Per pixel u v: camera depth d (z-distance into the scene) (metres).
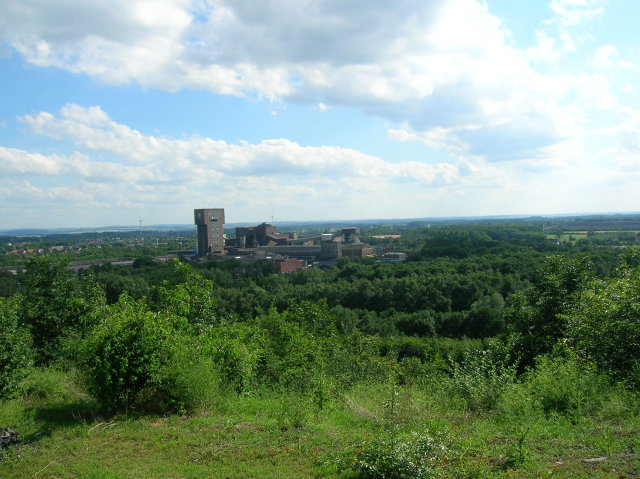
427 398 8.17
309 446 6.04
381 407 7.68
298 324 16.67
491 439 6.08
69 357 11.48
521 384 8.17
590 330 9.36
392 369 12.38
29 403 8.18
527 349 12.94
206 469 5.39
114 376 7.45
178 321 9.77
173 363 7.73
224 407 7.83
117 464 5.62
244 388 9.11
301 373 10.48
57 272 13.59
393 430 5.76
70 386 8.82
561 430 6.23
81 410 7.64
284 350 12.76
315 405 7.93
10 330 8.80
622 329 8.66
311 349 12.95
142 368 7.51
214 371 8.37
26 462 5.72
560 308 12.95
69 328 12.89
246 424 7.00
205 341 9.24
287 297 50.59
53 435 6.57
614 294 9.47
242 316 47.03
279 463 5.55
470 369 9.12
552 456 5.43
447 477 4.88
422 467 4.78
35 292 13.20
